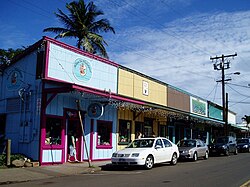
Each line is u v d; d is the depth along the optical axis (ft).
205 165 61.52
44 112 54.03
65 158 57.67
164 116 90.27
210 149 94.94
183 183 37.76
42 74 54.85
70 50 60.03
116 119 72.23
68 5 101.91
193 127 119.44
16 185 36.55
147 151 53.42
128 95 76.33
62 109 57.72
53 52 56.49
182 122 108.88
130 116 77.56
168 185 36.17
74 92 53.72
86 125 63.36
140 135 78.95
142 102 70.23
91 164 57.52
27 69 58.03
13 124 58.29
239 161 72.23
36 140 53.88
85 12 103.19
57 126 56.85
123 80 74.90
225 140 100.94
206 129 136.36
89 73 64.23
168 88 97.40
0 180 38.86
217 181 39.63
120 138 73.51
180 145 76.74
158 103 90.27
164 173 47.83
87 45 98.17
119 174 46.70
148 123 86.48
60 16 101.30
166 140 61.05
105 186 35.17
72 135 60.18
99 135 66.85
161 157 57.11
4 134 59.16
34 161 52.85
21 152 55.77
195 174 46.62
